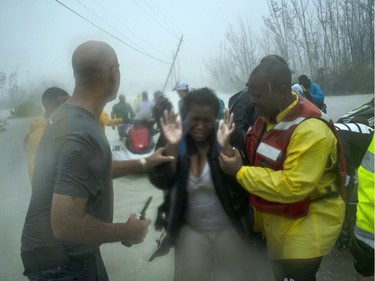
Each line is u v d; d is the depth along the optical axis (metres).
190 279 2.15
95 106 1.69
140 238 1.76
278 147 1.89
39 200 1.64
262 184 1.87
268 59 1.90
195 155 2.01
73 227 1.51
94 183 1.58
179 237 2.12
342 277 2.93
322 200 1.98
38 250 1.67
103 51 1.69
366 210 1.98
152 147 2.41
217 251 2.16
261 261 2.53
